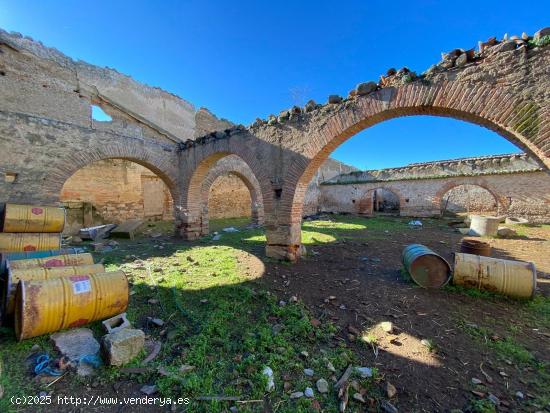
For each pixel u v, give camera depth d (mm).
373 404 2088
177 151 9477
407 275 5164
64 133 6793
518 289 4031
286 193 6137
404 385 2311
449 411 2035
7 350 2553
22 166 6125
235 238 9477
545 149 3223
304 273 5414
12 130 5996
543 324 3398
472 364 2605
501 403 2104
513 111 3426
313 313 3684
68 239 8969
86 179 11789
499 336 3105
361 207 18719
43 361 2408
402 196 16875
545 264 6008
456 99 3871
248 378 2332
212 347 2805
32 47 10398
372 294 4379
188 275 5203
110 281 3213
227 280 4906
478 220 9828
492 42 3639
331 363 2562
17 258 4230
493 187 13359
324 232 10703
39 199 6375
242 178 12703
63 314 2779
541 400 2137
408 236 9875
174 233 9898
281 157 6211
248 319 3475
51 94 8211
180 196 9445
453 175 14742
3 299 3238
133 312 3607
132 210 13383
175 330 3123
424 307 3893
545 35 3195
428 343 2900
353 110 5027
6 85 7484
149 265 5918
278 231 6375
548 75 3205
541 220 12031
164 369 2375
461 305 3955
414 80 4285
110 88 14000
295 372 2438
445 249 7707
